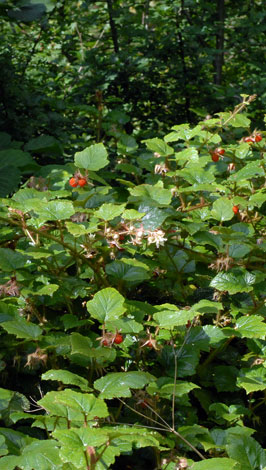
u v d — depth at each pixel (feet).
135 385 6.82
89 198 9.75
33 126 21.17
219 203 9.55
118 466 7.80
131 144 13.89
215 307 8.19
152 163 12.56
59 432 5.67
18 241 9.86
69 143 21.81
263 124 22.61
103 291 7.68
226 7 31.55
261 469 6.66
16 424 8.27
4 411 7.27
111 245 8.42
